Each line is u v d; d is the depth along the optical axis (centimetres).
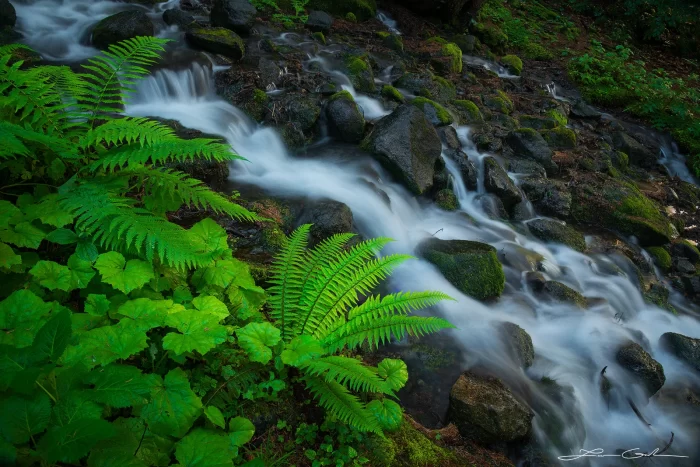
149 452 265
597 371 513
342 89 834
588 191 847
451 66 1109
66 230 339
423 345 470
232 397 326
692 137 1191
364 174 680
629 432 478
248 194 578
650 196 943
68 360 268
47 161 378
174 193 391
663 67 1620
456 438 387
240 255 473
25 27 785
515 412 401
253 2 1107
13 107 381
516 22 1542
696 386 557
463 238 675
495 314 552
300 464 319
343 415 321
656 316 671
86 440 211
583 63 1363
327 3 1196
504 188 777
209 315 312
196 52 794
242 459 309
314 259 387
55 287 312
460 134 882
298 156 718
